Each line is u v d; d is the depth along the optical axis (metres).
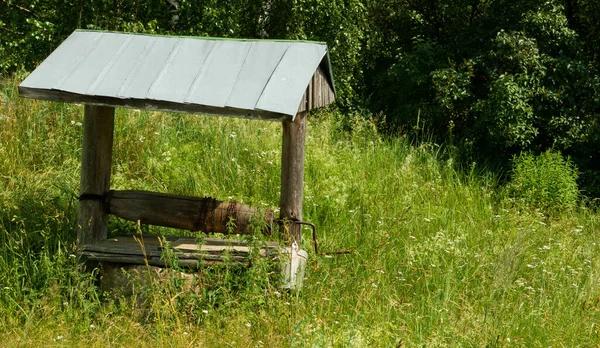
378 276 6.14
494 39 13.34
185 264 5.50
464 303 5.61
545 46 13.63
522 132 12.71
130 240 5.93
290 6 14.49
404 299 5.70
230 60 5.42
